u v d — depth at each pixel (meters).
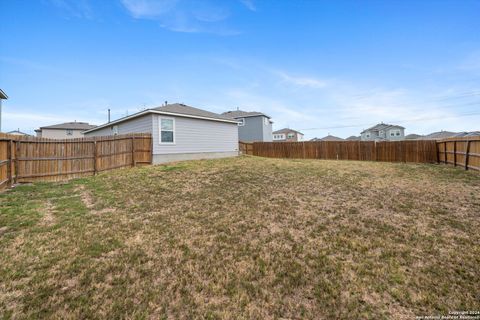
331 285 2.48
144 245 3.35
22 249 3.15
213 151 14.61
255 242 3.46
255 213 4.68
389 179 8.00
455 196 5.70
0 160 6.09
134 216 4.51
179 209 4.93
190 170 9.52
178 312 2.12
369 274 2.66
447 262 2.87
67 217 4.40
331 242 3.44
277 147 20.25
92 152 8.98
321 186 6.94
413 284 2.47
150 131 11.42
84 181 7.66
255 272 2.72
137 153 10.70
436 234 3.64
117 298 2.27
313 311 2.12
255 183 7.33
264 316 2.07
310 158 18.77
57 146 8.05
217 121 14.93
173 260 2.97
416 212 4.63
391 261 2.91
